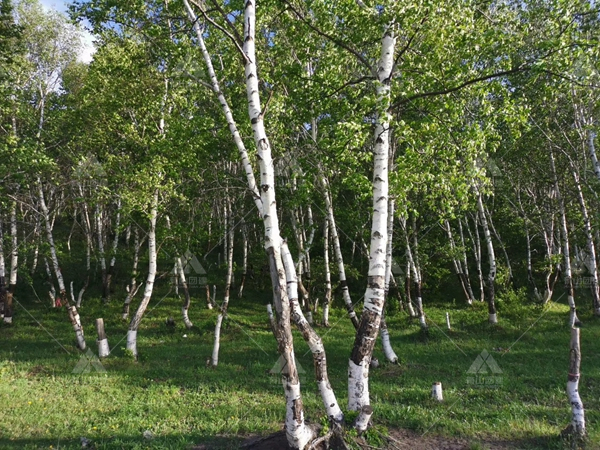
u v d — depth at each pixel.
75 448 6.84
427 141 8.34
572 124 17.16
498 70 8.33
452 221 24.03
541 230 21.41
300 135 13.58
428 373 11.53
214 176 14.09
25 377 11.13
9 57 15.12
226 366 12.20
